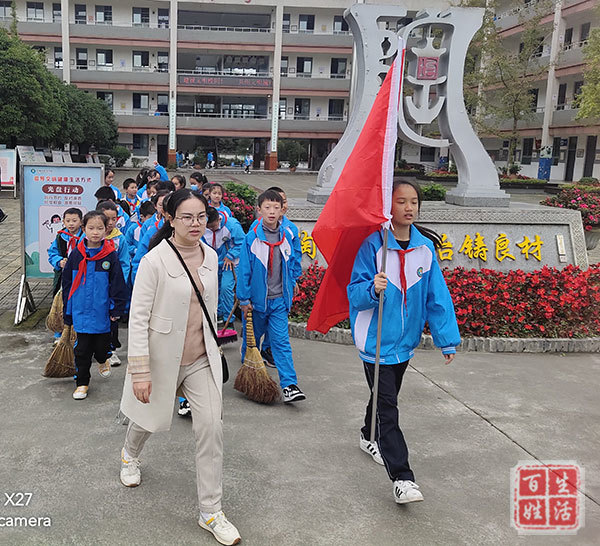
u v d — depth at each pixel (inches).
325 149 1509.6
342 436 148.9
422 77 303.6
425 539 109.0
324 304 135.2
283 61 1425.9
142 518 111.6
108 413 156.3
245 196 385.7
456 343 120.8
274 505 117.8
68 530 107.2
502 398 177.6
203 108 1448.1
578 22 1074.1
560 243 291.6
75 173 243.4
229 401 168.6
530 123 1181.1
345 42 1385.3
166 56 1389.0
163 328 107.5
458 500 122.5
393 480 116.6
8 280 307.1
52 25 1314.0
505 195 308.7
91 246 165.5
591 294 236.2
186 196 106.9
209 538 106.4
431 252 123.3
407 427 155.6
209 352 110.7
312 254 269.6
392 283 120.3
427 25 299.9
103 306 165.9
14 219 523.8
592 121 928.9
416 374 195.6
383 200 116.0
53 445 137.9
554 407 172.1
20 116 811.4
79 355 164.9
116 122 1321.4
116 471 127.6
